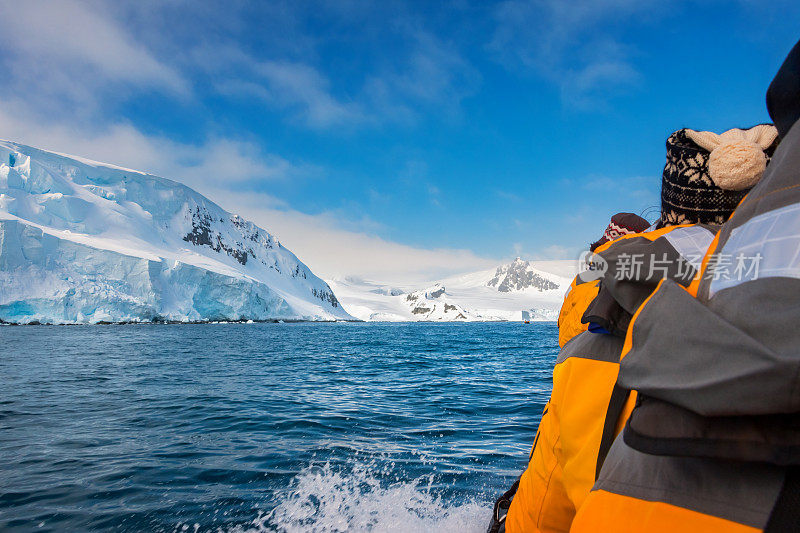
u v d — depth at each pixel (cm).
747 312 69
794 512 67
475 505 365
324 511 354
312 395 966
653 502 87
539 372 1471
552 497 166
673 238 112
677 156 126
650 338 82
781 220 73
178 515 347
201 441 571
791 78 80
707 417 71
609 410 132
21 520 343
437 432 622
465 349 2745
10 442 567
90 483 419
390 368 1608
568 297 191
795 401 59
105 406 822
